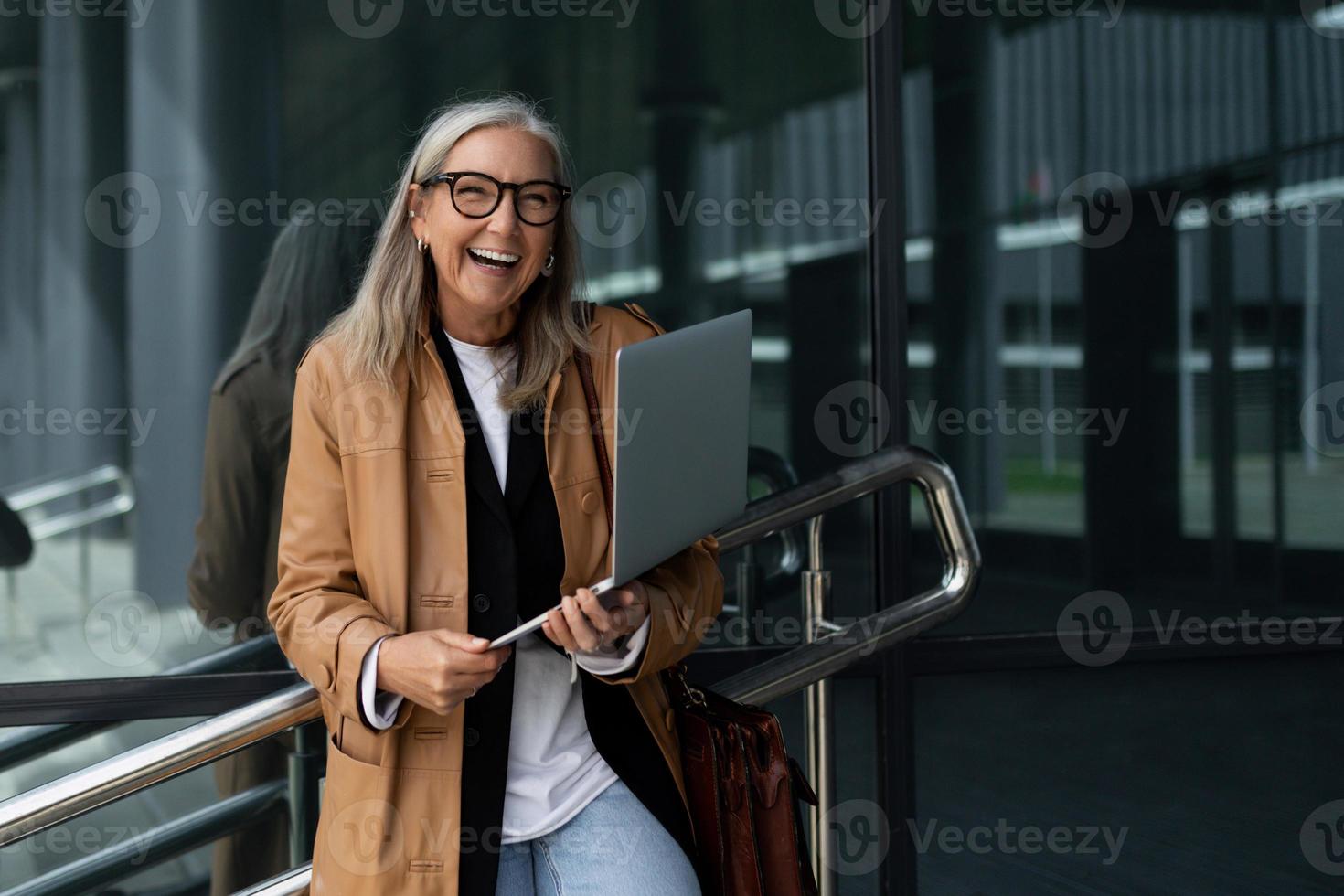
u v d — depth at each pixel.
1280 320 4.19
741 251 3.75
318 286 3.47
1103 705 3.99
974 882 3.90
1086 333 4.02
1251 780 4.11
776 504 3.08
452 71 3.55
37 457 3.29
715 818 2.43
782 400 3.80
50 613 3.30
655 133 3.69
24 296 3.28
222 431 3.41
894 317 3.82
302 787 3.48
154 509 3.37
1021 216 3.97
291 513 2.33
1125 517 4.05
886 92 3.80
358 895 2.25
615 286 3.68
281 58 3.43
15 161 3.27
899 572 3.83
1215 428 4.14
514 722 2.32
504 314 2.44
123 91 3.33
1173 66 4.09
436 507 2.31
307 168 3.46
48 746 3.19
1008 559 3.96
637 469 2.04
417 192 2.38
